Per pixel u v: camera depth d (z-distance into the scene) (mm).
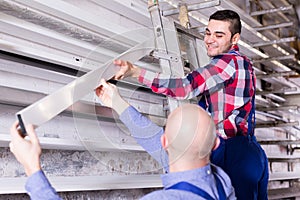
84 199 2729
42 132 2463
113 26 2480
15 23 2090
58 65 2404
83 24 2338
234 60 2281
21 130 1579
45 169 2518
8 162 2336
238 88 2277
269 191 4746
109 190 2920
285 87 5484
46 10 2129
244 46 4121
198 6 2734
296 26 6082
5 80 2262
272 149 5336
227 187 1605
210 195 1486
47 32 2262
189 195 1454
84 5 2725
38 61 2307
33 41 2336
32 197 1428
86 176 2527
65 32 2338
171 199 1424
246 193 2242
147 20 3023
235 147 2268
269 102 4953
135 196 3139
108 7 2828
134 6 2852
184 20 2633
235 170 2242
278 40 4359
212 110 2281
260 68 5074
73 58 2451
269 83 5465
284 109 4781
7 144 2162
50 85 2531
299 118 5496
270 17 5500
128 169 2273
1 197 2270
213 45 2430
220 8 3596
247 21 4230
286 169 5680
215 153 2252
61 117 2588
